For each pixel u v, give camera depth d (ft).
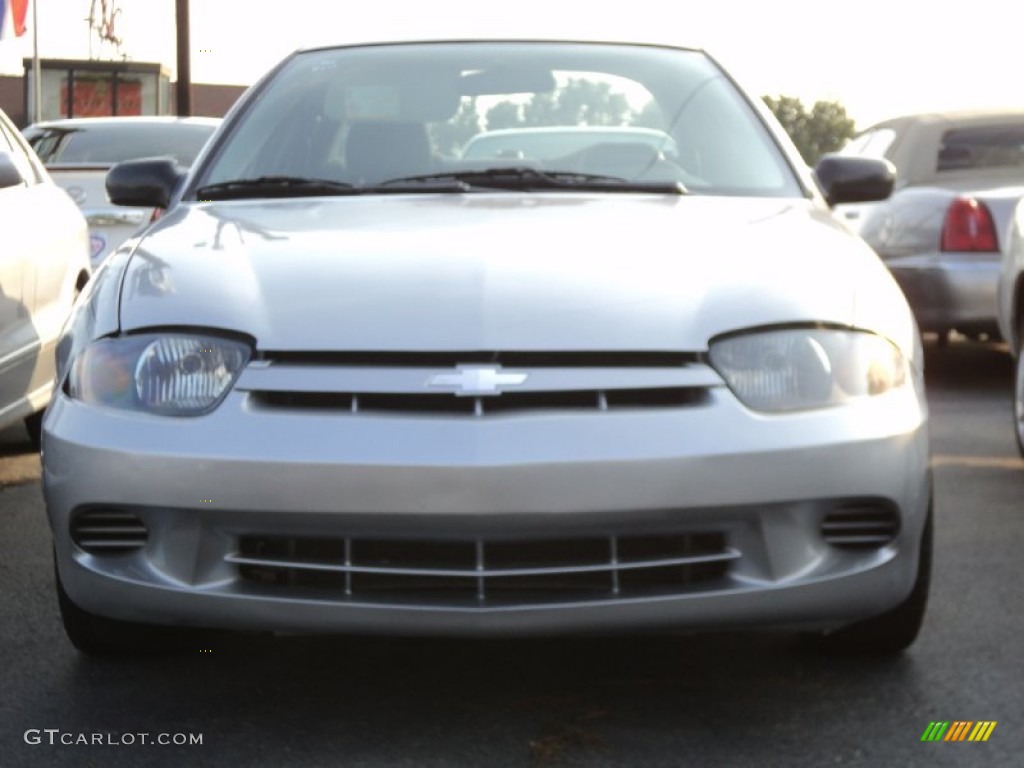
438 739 10.91
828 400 11.06
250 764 10.45
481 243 12.11
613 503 10.50
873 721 11.24
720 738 10.93
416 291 11.32
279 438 10.66
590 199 13.71
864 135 37.37
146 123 35.24
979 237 29.25
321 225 12.87
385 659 12.74
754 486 10.68
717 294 11.39
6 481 20.80
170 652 12.79
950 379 31.24
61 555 11.41
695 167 14.55
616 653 12.89
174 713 11.48
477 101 15.34
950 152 31.71
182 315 11.37
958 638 13.21
